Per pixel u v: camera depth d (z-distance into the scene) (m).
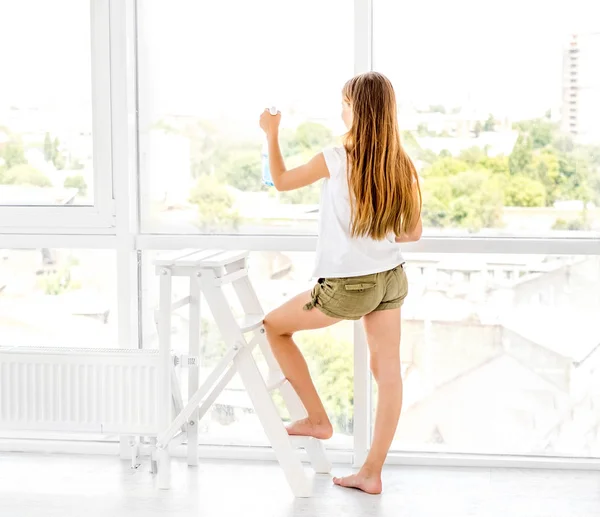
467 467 3.20
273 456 3.27
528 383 3.21
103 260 3.33
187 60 3.24
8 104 3.30
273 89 3.21
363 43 3.09
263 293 3.29
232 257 2.96
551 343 3.18
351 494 2.91
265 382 3.17
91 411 3.10
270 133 2.88
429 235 3.20
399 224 2.83
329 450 3.28
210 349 3.35
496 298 3.19
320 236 2.84
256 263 3.28
